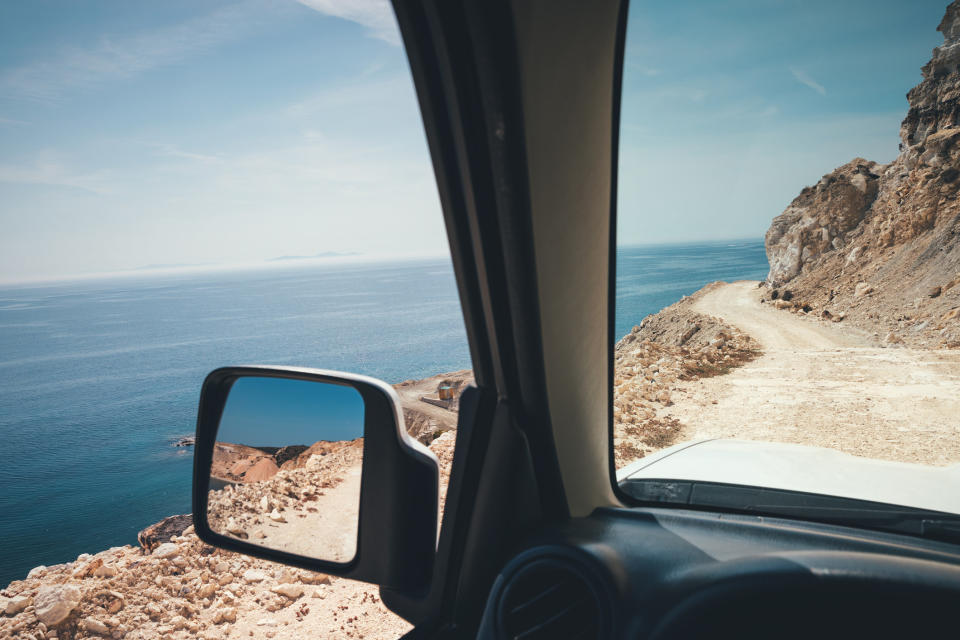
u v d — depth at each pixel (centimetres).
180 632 365
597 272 111
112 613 393
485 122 87
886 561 89
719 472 151
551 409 106
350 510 105
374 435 99
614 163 108
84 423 8312
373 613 365
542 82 85
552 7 80
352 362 12019
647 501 133
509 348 102
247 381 119
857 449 154
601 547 98
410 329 17388
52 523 3659
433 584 102
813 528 109
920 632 79
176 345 16962
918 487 129
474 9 78
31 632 371
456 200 96
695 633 85
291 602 392
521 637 95
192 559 464
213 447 121
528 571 97
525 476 108
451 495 106
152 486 4459
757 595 86
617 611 89
